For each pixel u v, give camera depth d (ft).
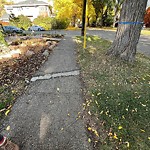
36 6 116.67
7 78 12.12
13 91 10.15
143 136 6.58
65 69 13.83
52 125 7.20
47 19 81.97
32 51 20.16
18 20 77.00
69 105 8.67
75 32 59.62
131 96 9.45
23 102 8.97
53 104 8.78
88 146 6.11
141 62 15.78
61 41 29.55
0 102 8.90
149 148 6.03
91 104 8.68
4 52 19.72
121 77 11.96
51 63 15.58
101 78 11.74
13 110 8.24
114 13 96.78
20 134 6.67
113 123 7.25
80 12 76.84
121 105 8.55
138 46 30.37
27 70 13.80
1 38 20.74
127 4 13.28
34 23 81.20
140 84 11.05
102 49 20.45
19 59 17.06
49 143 6.25
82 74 12.62
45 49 21.45
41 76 12.48
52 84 11.13
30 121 7.44
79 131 6.84
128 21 13.65
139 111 8.11
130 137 6.51
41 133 6.73
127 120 7.46
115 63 14.38
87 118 7.63
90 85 10.78
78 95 9.67
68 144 6.21
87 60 15.85
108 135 6.60
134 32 13.85
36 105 8.69
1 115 7.84
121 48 14.74
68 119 7.58
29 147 6.07
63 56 18.02
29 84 11.16
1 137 5.28
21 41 27.66
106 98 9.20
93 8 84.17
